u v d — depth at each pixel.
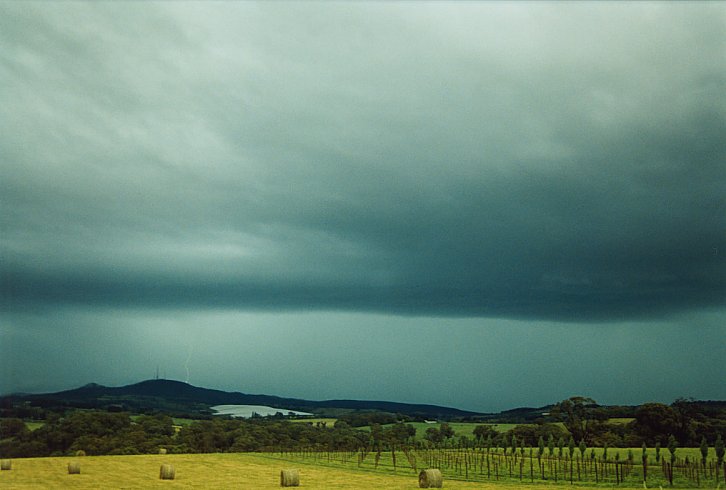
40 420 109.62
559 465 64.56
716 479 54.56
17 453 101.75
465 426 134.12
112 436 114.19
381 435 124.56
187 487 51.22
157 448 113.25
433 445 104.25
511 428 111.50
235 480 57.72
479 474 62.94
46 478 58.91
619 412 100.94
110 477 60.00
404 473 65.44
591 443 97.00
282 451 110.06
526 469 67.31
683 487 49.94
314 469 70.88
